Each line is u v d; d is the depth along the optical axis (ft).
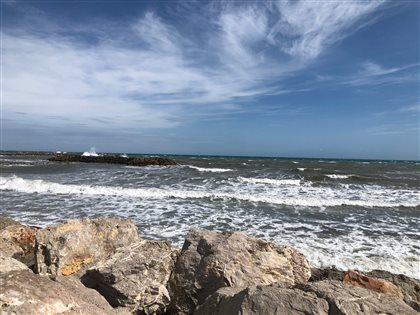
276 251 20.39
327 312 11.33
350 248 33.78
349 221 46.19
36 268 20.11
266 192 70.74
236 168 145.07
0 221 30.42
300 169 140.26
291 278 18.85
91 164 170.30
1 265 12.96
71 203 54.70
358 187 82.53
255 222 44.37
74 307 11.55
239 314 11.96
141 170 126.00
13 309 10.09
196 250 19.79
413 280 23.43
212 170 130.31
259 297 12.21
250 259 18.70
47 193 63.57
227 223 43.42
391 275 23.75
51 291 11.56
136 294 16.97
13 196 60.34
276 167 155.74
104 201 56.80
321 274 23.22
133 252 19.33
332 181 94.32
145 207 52.44
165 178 92.99
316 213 50.96
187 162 208.74
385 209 54.95
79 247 20.75
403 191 76.02
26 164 158.92
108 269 17.63
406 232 40.63
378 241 36.35
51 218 44.42
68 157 207.62
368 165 203.00
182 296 18.06
